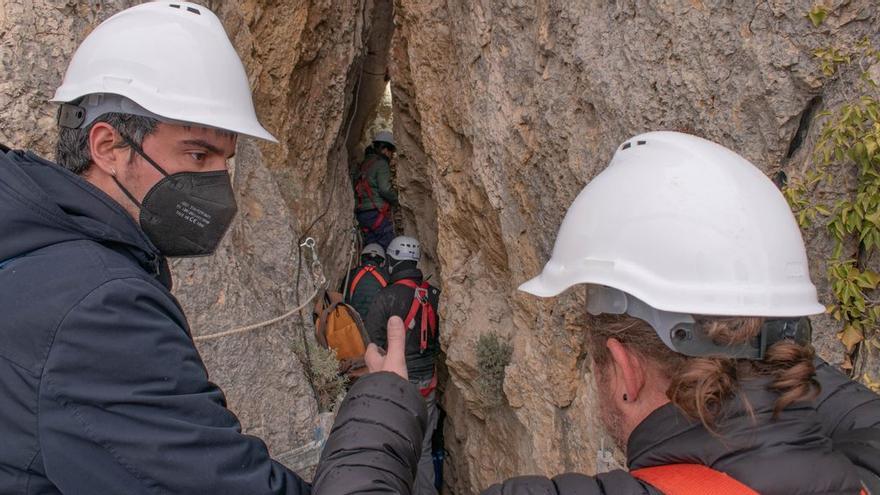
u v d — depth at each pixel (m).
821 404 1.17
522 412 3.59
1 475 0.98
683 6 2.34
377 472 1.00
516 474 3.90
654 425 0.90
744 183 0.93
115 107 1.14
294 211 4.29
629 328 0.93
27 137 2.21
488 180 3.64
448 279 4.49
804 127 2.09
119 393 0.96
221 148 1.24
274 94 4.28
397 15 5.12
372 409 1.10
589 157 2.83
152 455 0.96
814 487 0.80
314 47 4.78
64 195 1.05
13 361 0.95
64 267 0.98
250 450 1.06
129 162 1.15
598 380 1.02
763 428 0.83
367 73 7.54
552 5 2.98
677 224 0.90
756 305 0.86
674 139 1.00
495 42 3.46
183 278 2.44
